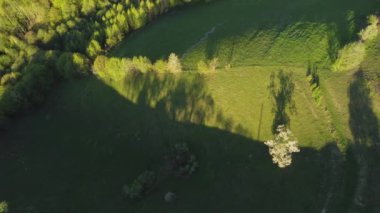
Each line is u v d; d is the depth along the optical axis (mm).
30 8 141125
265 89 90688
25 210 91062
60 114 109812
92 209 87875
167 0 124188
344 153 76812
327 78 88188
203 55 102688
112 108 104750
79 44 122062
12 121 111312
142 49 113688
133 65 104250
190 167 85062
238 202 78250
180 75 99938
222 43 104188
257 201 77000
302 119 83875
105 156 97000
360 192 71688
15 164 101938
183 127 92938
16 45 129250
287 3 111375
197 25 114938
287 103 86812
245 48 100312
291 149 75438
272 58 95438
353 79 86062
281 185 77062
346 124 80312
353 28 95500
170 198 82000
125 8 126000
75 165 97812
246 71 94875
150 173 86250
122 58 105188
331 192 73188
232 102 91188
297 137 82312
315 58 92562
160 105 98312
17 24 140625
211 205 79688
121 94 105562
